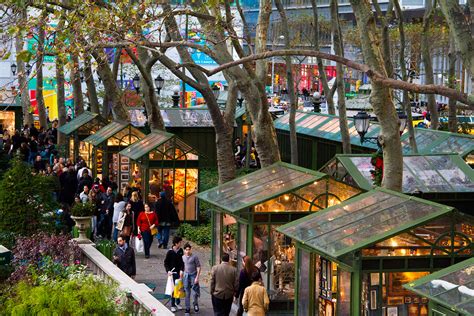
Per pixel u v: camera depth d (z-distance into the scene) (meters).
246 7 65.69
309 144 42.28
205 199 21.30
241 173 41.84
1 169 38.22
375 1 24.97
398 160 19.72
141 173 31.05
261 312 16.86
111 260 21.50
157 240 28.09
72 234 23.25
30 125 52.12
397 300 15.30
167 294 19.41
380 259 15.15
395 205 16.30
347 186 20.06
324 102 76.19
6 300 14.59
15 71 57.06
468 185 22.86
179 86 71.31
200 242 27.91
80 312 13.14
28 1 22.45
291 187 19.97
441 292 12.66
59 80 48.03
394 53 56.47
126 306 14.71
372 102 19.53
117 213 26.19
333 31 30.06
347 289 15.47
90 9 21.38
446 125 41.44
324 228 16.42
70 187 31.97
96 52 28.88
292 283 19.97
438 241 15.33
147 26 22.86
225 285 17.95
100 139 36.94
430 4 33.53
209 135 47.81
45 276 15.62
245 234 20.12
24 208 23.25
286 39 30.00
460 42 12.05
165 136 31.05
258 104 26.92
